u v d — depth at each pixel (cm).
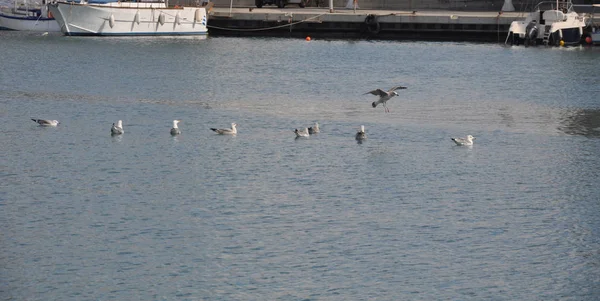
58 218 3988
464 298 3306
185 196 4303
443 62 8619
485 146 5306
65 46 9525
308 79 7631
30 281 3378
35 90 6956
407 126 5816
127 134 5481
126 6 10381
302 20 10650
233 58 8838
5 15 10981
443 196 4362
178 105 6425
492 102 6675
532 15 9962
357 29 10525
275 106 6438
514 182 4600
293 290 3341
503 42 10200
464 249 3712
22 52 9012
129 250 3650
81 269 3475
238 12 10888
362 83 7469
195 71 8038
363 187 4481
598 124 5928
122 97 6712
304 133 5453
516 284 3419
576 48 9781
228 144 5262
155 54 9056
